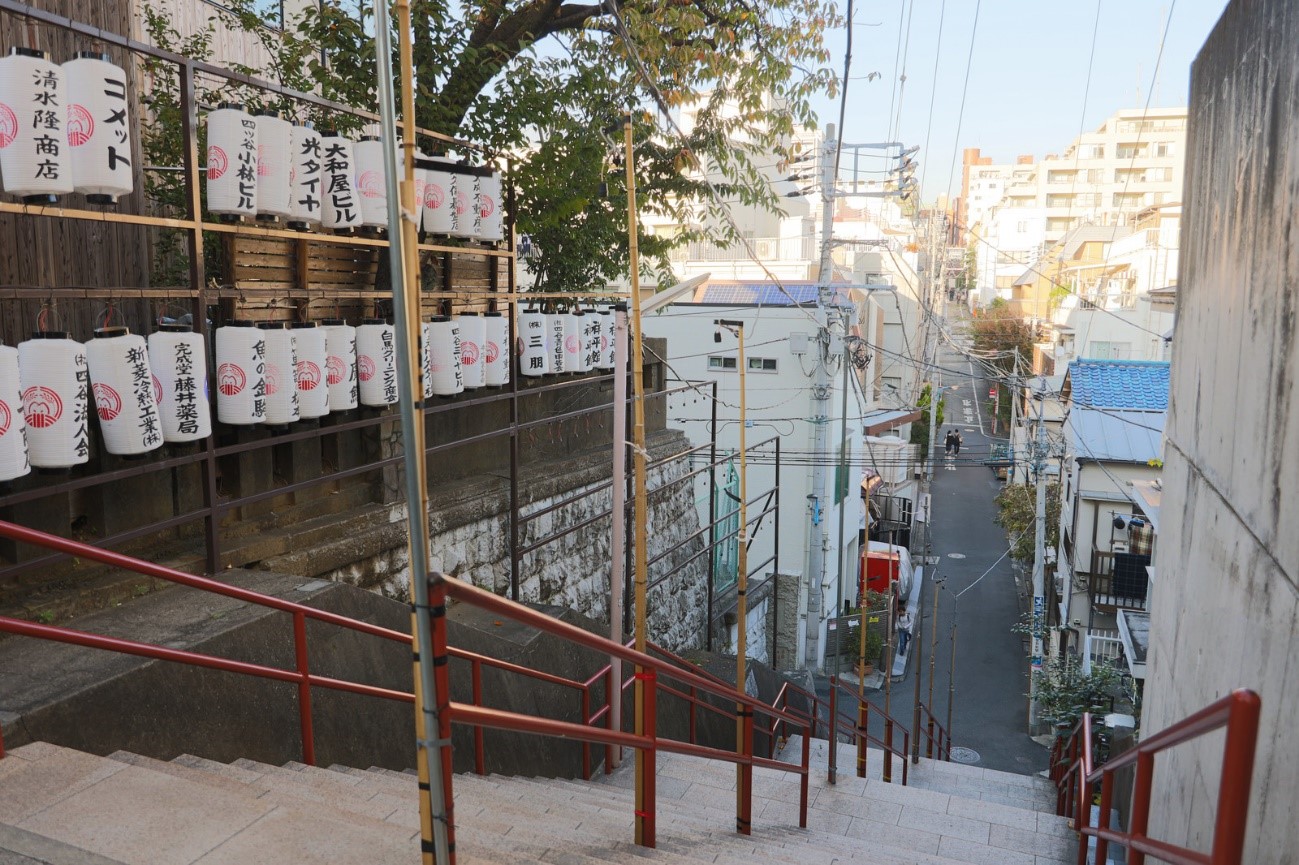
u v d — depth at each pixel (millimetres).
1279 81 3434
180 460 5332
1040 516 17453
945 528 31078
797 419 18562
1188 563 4953
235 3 9188
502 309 9922
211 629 4719
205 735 4438
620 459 6574
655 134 11734
